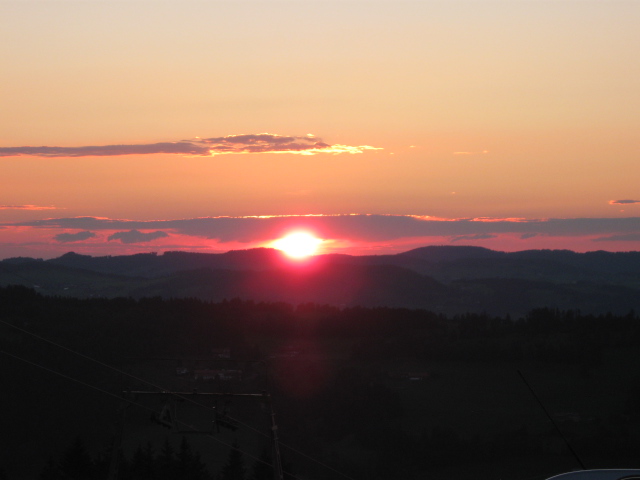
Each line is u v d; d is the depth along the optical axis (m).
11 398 48.53
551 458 47.88
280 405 53.50
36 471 43.09
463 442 51.00
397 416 58.88
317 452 49.06
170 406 24.92
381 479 44.69
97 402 48.75
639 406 60.22
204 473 38.00
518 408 62.41
